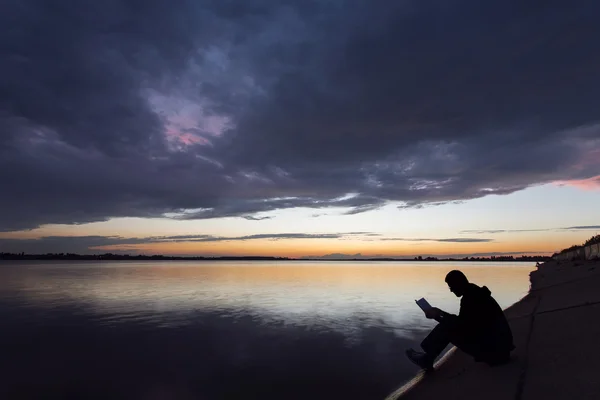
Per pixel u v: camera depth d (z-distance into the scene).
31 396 5.45
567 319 6.60
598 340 4.76
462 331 4.96
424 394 4.68
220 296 18.22
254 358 7.23
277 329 9.97
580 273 15.12
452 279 5.09
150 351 7.86
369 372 6.21
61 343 8.61
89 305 15.05
